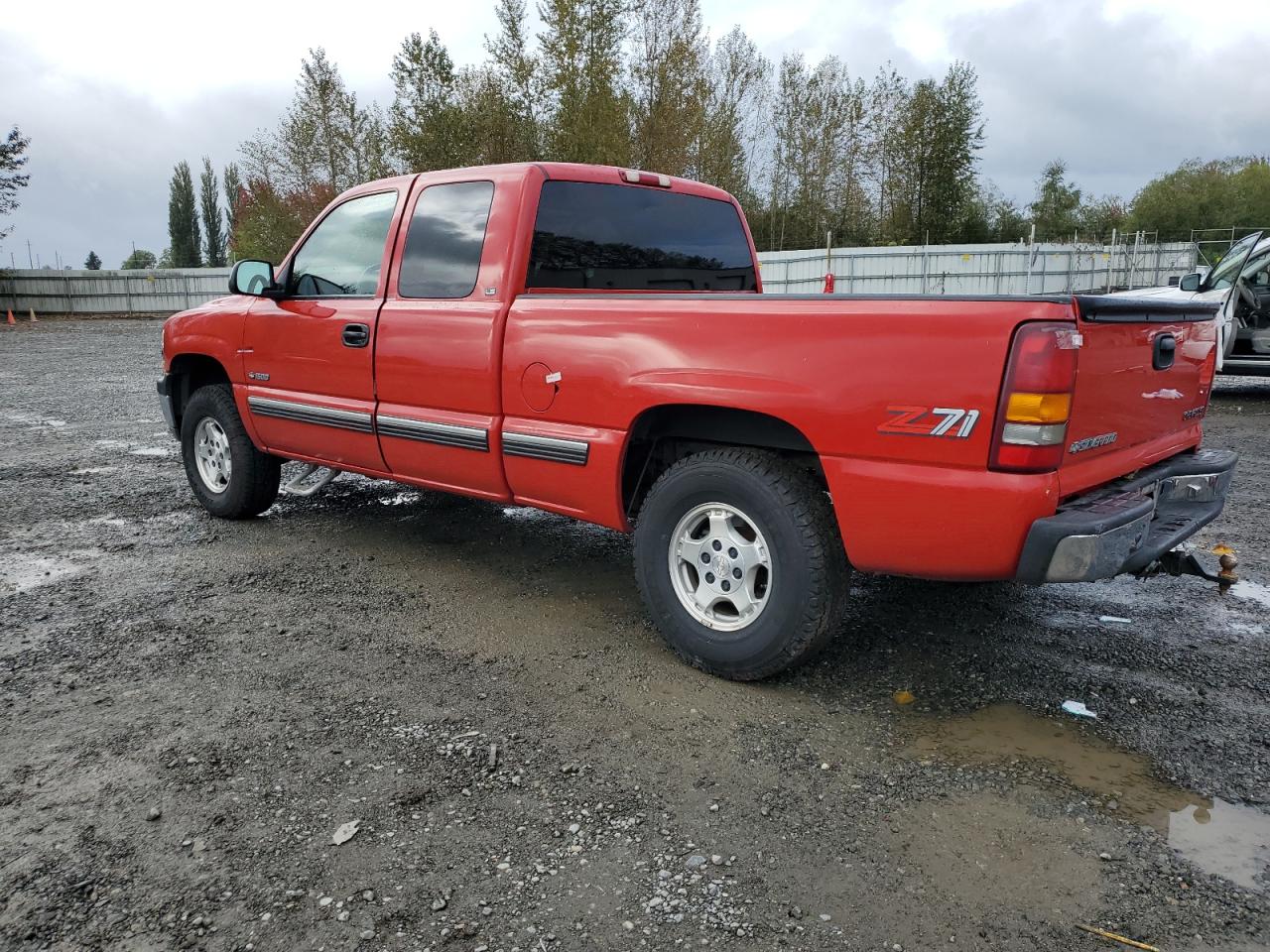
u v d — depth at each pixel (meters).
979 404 2.64
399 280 4.32
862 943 2.02
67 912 2.11
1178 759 2.79
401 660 3.52
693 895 2.18
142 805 2.53
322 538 5.21
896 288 29.95
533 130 28.39
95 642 3.68
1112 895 2.17
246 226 36.66
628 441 3.44
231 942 2.01
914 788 2.63
